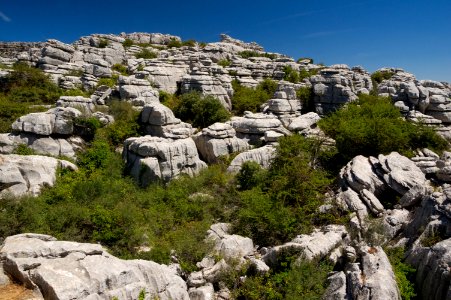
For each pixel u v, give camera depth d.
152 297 11.76
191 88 40.12
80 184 22.98
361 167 23.30
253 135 32.19
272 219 18.78
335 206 20.42
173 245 17.81
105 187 23.34
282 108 37.97
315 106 40.78
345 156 27.53
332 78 40.03
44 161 24.48
